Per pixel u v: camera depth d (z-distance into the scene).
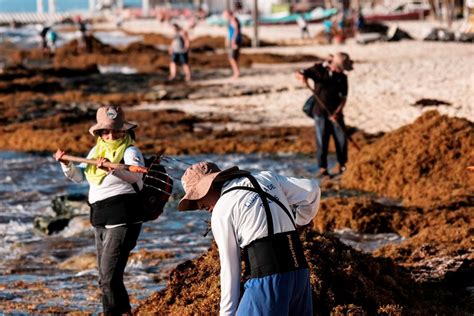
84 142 22.84
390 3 99.00
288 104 28.81
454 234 11.80
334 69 17.36
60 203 15.60
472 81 28.19
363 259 9.38
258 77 37.38
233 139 22.69
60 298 10.43
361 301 8.41
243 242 6.46
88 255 12.39
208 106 29.27
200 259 9.02
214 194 6.69
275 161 20.17
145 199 8.77
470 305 9.22
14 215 15.53
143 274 11.41
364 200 13.98
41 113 28.33
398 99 27.67
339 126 17.58
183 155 21.28
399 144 16.53
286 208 6.56
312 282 8.26
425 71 34.78
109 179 8.71
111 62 48.41
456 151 15.89
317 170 18.84
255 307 6.37
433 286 9.81
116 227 8.72
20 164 20.56
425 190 15.17
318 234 9.27
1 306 10.03
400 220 13.20
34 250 13.14
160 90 33.75
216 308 8.22
